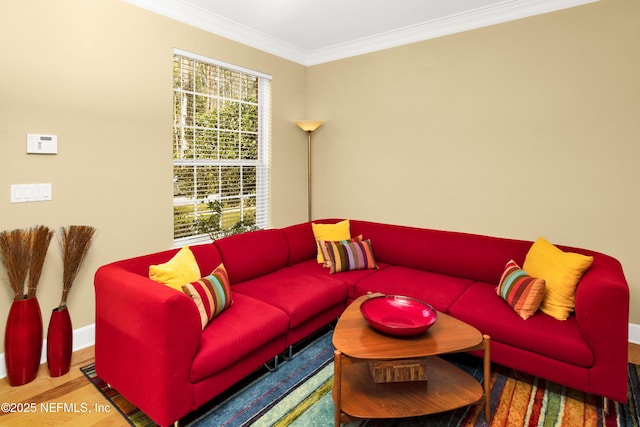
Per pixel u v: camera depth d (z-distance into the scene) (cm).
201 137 333
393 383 190
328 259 309
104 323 192
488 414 181
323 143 429
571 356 188
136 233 282
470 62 320
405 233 326
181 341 163
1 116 212
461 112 328
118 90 264
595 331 182
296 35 367
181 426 176
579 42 271
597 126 269
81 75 245
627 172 260
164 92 293
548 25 283
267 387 210
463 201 333
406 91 359
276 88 397
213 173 347
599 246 274
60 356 219
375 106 382
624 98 258
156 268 194
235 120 366
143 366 168
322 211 439
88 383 214
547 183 291
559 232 289
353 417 165
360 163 399
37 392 204
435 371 200
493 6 299
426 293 255
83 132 248
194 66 322
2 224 217
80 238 229
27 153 224
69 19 237
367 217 400
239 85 365
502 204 313
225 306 213
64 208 242
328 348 258
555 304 214
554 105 285
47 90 229
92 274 259
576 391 205
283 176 414
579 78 273
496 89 309
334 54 405
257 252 289
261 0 290
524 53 294
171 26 295
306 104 438
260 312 216
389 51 368
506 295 230
